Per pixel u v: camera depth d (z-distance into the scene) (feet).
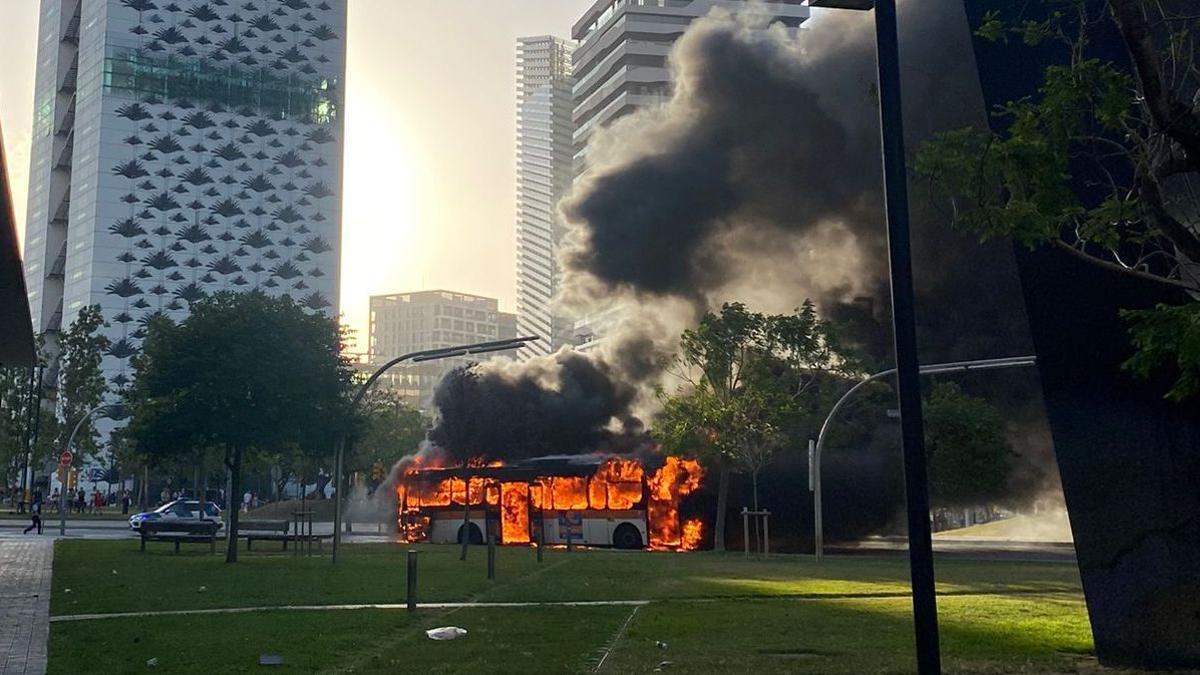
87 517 238.48
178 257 495.00
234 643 45.83
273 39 525.75
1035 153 33.78
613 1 473.67
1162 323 31.89
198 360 100.27
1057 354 44.39
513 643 46.47
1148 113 35.86
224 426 99.55
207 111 506.89
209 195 504.43
